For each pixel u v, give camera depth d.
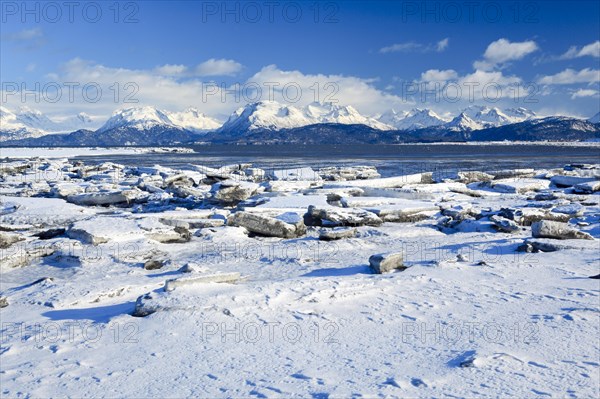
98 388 7.14
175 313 10.29
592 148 189.00
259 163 90.81
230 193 31.11
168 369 7.80
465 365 7.70
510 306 11.20
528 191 37.81
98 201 31.94
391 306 11.14
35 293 12.50
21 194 35.78
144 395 6.88
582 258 16.11
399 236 21.45
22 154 131.62
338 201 29.52
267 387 7.02
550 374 7.43
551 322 10.02
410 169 71.44
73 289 12.59
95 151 165.12
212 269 15.30
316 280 12.80
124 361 8.16
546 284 13.09
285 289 11.82
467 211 25.78
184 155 137.62
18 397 6.89
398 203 27.94
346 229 20.95
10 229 21.64
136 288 12.81
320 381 7.20
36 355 8.52
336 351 8.52
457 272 14.27
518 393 6.75
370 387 6.94
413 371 7.57
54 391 7.06
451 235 21.81
